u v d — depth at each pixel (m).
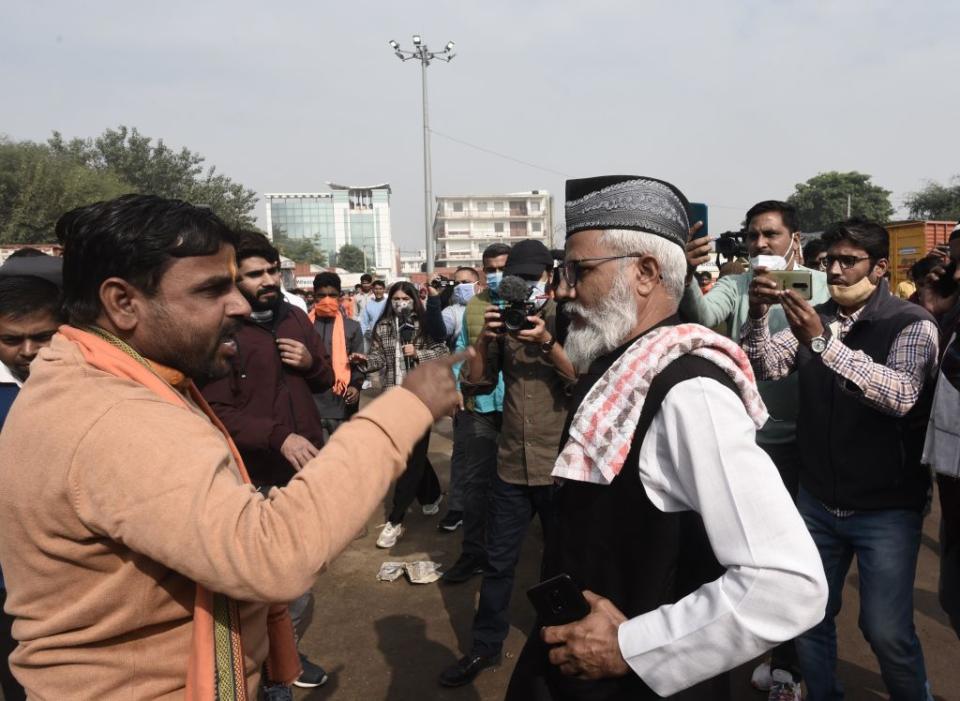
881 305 2.34
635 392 1.14
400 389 1.11
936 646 3.02
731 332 3.02
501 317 2.73
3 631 2.00
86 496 0.94
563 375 2.77
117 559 0.99
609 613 1.15
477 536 3.83
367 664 3.08
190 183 46.62
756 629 0.96
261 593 0.92
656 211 1.29
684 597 1.09
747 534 0.98
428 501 5.02
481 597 2.94
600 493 1.19
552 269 3.35
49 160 31.28
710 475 1.02
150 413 0.98
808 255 4.18
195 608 1.05
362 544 4.51
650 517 1.14
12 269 2.07
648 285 1.30
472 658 2.91
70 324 1.14
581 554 1.23
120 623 1.01
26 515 0.97
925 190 43.81
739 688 2.81
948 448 1.99
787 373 2.55
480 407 3.64
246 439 2.50
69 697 1.02
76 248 1.09
